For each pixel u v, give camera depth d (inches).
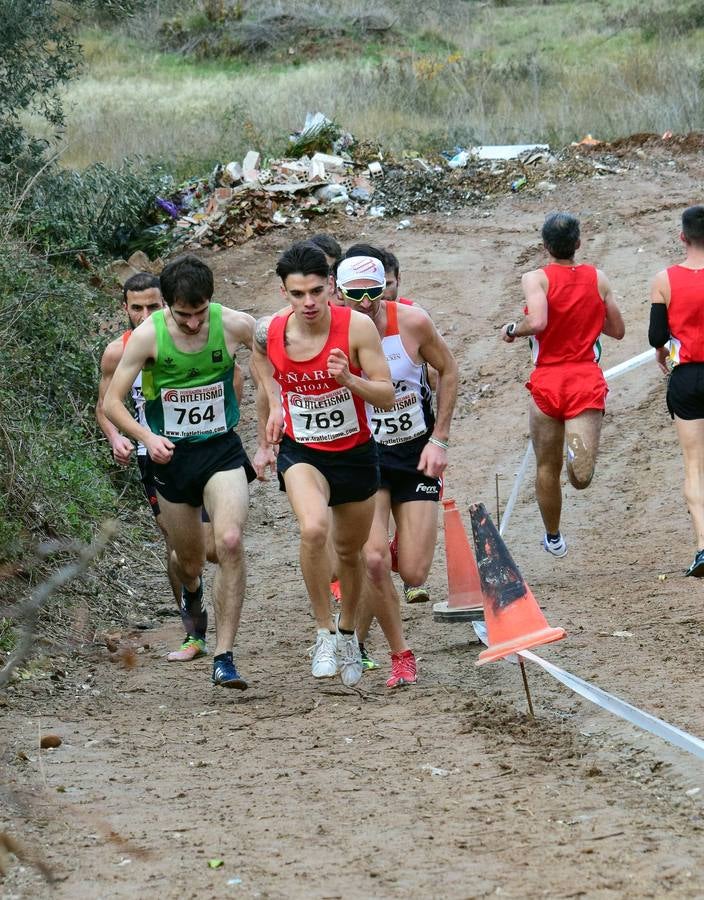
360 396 522.0
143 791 439.8
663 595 708.0
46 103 1660.9
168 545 665.6
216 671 569.9
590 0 3796.8
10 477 750.5
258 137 2084.2
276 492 1063.6
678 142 1977.1
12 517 733.9
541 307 718.5
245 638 712.4
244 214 1768.0
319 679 602.2
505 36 3462.1
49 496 785.6
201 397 588.1
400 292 1503.4
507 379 1241.4
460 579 676.1
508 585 499.5
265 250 1702.8
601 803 403.9
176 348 580.7
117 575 832.3
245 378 1309.1
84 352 952.9
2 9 1515.7
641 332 1290.6
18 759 478.3
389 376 531.5
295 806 415.5
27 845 376.2
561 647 613.6
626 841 366.6
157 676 632.4
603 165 1905.8
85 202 1657.2
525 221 1734.7
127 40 3368.6
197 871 354.3
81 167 2023.9
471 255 1616.6
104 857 367.6
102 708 573.0
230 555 576.1
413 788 430.0
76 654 663.8
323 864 356.8
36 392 913.5
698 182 1815.9
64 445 875.4
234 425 601.0
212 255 1700.3
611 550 837.2
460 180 1879.9
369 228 1759.4
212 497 587.5
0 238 939.3
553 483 763.4
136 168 1958.7
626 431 1082.7
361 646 615.5
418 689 569.3
